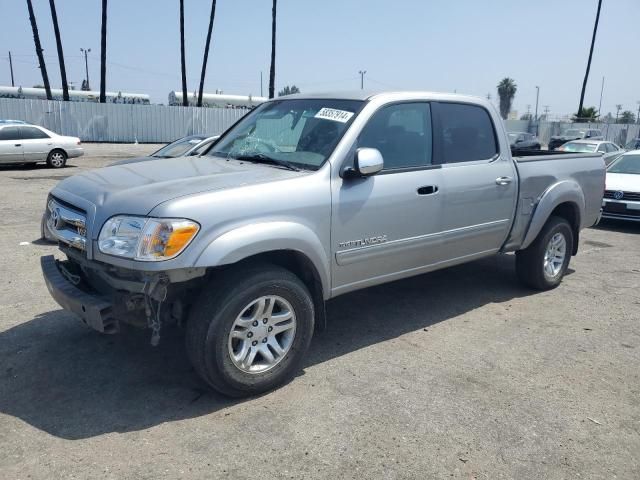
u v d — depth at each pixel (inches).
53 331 181.8
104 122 1202.6
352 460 118.9
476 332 190.9
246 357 139.1
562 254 240.5
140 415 134.3
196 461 117.1
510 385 153.6
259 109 200.4
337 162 154.9
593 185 248.4
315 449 122.3
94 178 154.0
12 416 133.0
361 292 230.1
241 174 148.9
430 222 178.5
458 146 191.2
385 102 170.1
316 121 169.6
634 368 166.7
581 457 122.6
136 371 155.9
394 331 189.9
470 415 137.6
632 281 259.4
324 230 150.9
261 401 141.9
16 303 207.0
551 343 183.5
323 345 177.2
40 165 760.3
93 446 121.5
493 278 255.1
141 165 169.2
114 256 127.6
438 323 198.1
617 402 146.4
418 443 125.5
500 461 120.2
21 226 345.7
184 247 125.4
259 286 136.8
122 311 132.6
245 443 123.7
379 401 142.9
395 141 171.6
